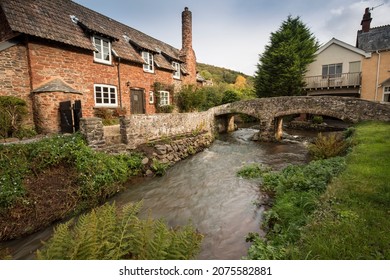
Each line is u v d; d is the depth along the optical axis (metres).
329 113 13.91
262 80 23.81
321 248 2.46
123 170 7.29
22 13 9.72
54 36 10.23
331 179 5.00
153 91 17.08
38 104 9.62
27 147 6.18
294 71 20.41
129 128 8.92
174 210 5.78
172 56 19.25
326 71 19.73
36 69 9.88
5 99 8.55
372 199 3.49
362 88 17.83
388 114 12.12
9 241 4.47
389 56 16.53
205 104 25.86
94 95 12.46
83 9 13.88
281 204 4.88
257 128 23.61
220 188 7.17
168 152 9.97
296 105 14.91
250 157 11.31
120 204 6.11
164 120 11.13
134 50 15.48
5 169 5.45
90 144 7.42
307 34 22.70
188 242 2.82
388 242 2.47
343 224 2.84
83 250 2.36
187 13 21.66
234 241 4.24
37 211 4.97
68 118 9.27
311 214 3.60
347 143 8.69
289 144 14.63
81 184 5.97
